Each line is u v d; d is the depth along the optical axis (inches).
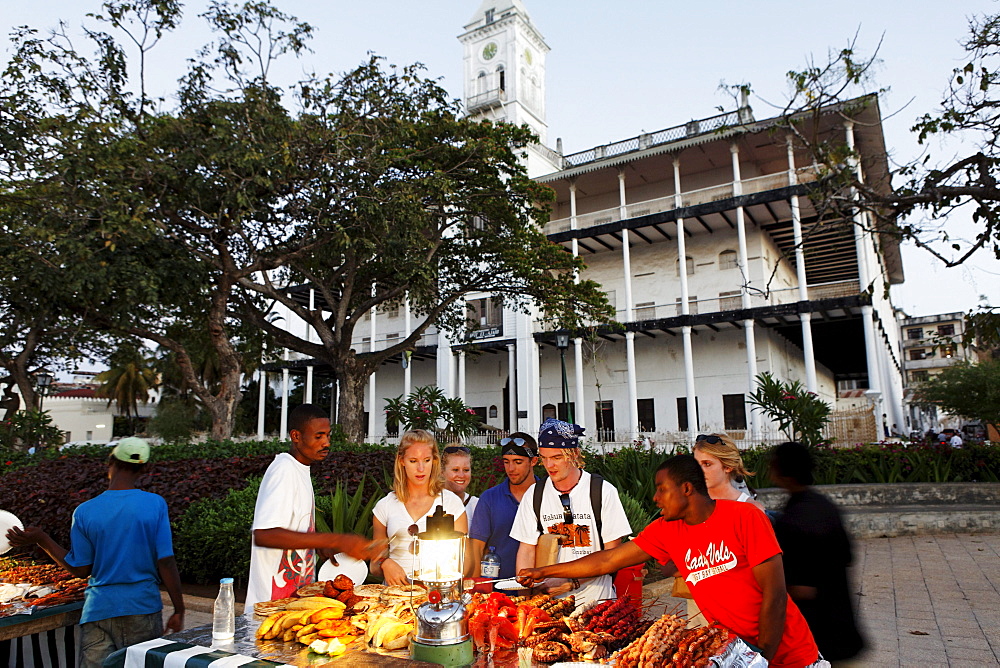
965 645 198.7
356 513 254.7
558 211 1343.5
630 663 95.9
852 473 497.7
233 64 532.7
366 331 1517.0
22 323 671.1
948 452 499.8
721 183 1185.4
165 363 1566.2
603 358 1210.0
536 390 1194.6
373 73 569.0
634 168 1183.6
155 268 517.3
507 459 163.6
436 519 101.6
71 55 507.5
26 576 184.9
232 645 106.0
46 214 484.1
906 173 312.2
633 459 421.1
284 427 1450.5
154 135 517.0
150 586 138.3
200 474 352.8
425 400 650.8
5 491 350.6
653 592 243.3
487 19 1456.7
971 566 308.3
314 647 101.6
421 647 96.3
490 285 750.5
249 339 774.5
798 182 975.0
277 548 124.2
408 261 585.6
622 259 1245.1
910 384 2330.2
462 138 636.1
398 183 565.9
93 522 136.3
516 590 138.6
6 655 163.6
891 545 374.0
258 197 565.6
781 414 526.6
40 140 503.5
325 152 534.9
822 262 1176.8
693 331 1125.1
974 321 307.6
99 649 131.7
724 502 104.6
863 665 183.2
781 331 1120.2
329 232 563.5
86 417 1838.1
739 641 96.3
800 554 123.0
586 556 128.0
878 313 1046.4
